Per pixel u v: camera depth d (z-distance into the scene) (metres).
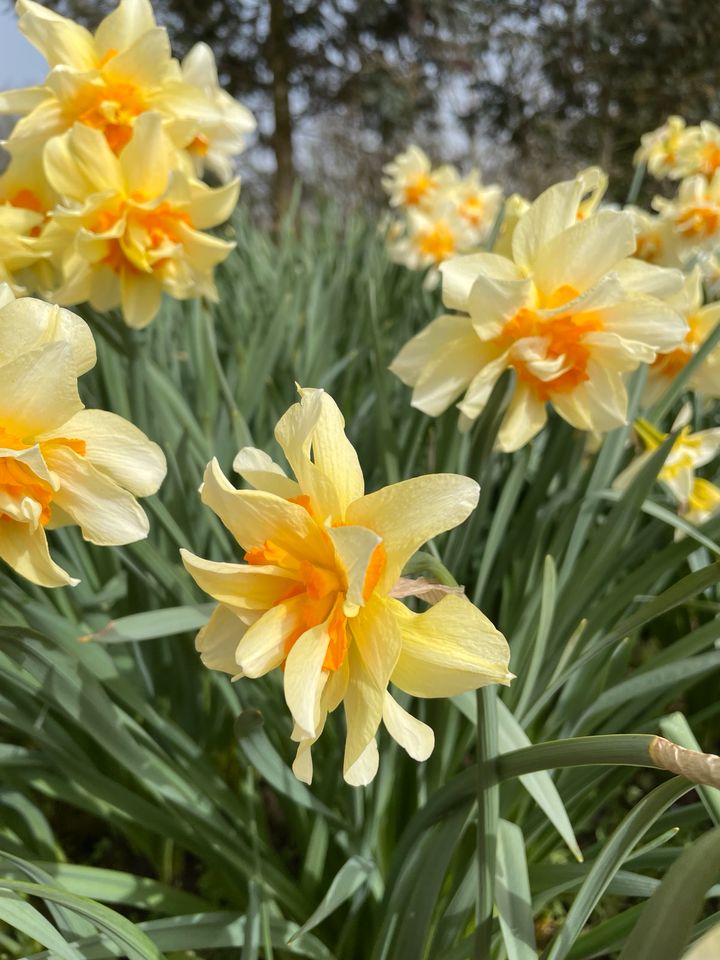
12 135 0.29
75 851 0.39
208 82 0.34
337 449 0.16
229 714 0.37
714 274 0.52
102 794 0.26
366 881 0.25
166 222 0.29
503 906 0.19
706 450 0.30
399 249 0.77
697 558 0.34
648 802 0.16
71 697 0.22
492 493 0.44
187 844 0.28
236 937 0.24
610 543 0.27
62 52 0.29
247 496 0.15
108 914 0.18
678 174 0.67
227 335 0.58
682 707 0.46
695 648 0.26
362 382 0.49
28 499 0.17
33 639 0.20
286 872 0.29
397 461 0.32
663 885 0.14
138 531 0.18
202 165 0.37
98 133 0.27
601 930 0.22
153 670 0.35
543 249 0.24
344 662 0.15
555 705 0.32
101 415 0.18
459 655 0.15
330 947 0.29
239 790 0.38
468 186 0.94
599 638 0.30
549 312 0.22
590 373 0.24
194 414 0.45
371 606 0.15
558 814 0.19
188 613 0.23
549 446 0.33
